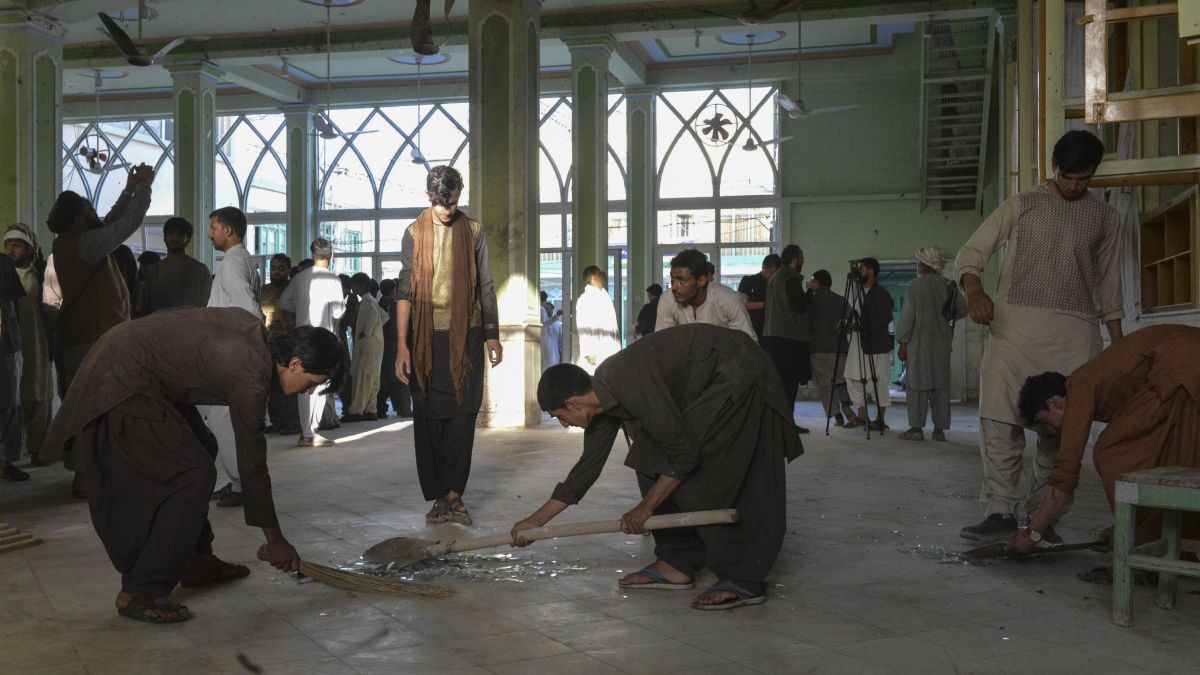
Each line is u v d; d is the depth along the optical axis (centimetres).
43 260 729
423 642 299
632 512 341
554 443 909
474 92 1125
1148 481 311
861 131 1786
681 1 1477
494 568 400
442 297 505
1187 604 345
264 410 329
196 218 1677
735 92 1852
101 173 2034
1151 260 732
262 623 320
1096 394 371
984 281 1669
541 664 278
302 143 1991
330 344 331
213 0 1463
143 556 325
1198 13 404
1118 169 470
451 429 505
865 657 285
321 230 2025
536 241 1145
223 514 530
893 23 1445
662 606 341
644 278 1855
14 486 640
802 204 1812
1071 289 436
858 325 1019
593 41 1498
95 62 1694
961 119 1658
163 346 322
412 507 555
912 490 620
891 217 1770
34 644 297
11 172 1149
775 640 301
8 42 1159
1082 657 286
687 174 1875
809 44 1738
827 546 445
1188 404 356
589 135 1509
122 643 298
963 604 344
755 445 344
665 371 343
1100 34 466
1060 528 488
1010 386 444
